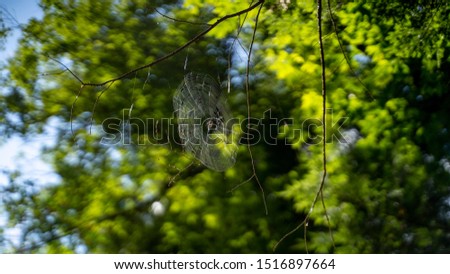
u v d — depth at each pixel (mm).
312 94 6250
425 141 6688
